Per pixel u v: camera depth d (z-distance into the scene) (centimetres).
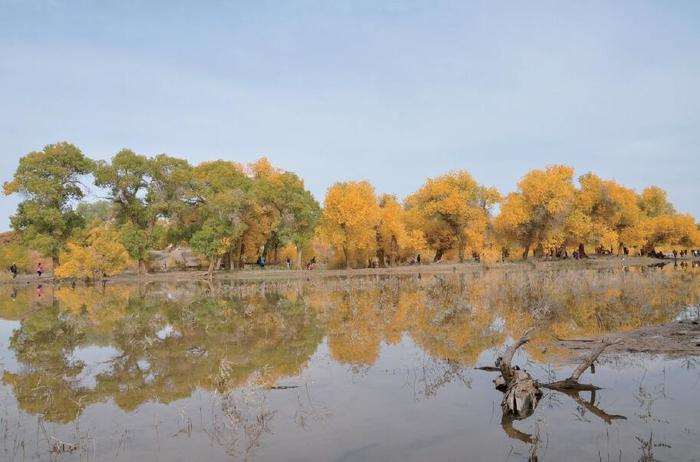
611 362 1112
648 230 8119
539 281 3195
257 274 5728
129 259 6250
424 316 1888
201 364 1234
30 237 5569
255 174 7188
